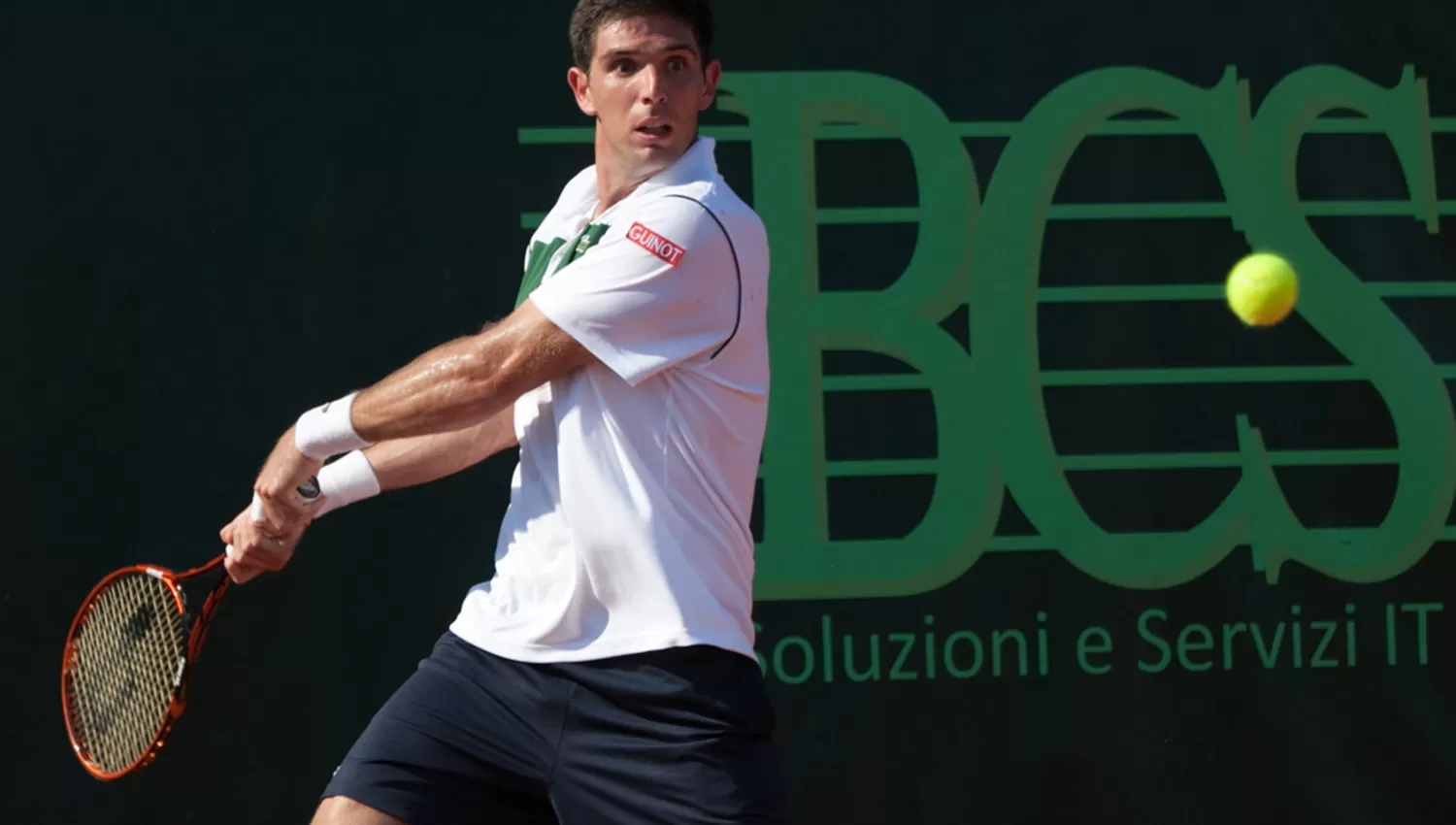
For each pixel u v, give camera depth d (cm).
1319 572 1309
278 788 1242
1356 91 1332
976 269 1311
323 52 1273
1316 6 1331
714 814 745
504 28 1289
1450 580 1316
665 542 750
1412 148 1334
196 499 1245
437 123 1280
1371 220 1331
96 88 1252
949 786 1276
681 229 749
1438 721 1303
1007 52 1323
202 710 1238
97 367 1243
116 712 978
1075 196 1320
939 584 1288
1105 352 1314
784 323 1297
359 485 905
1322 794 1293
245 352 1254
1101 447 1309
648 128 782
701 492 766
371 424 782
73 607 1228
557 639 769
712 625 757
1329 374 1323
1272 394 1319
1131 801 1284
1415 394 1323
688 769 749
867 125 1312
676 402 761
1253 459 1314
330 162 1270
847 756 1271
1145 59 1327
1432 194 1332
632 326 744
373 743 791
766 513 1282
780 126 1306
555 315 740
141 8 1259
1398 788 1298
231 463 1249
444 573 1263
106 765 981
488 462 1273
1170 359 1316
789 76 1309
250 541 875
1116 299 1317
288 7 1273
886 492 1292
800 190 1304
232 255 1258
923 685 1281
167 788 1234
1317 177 1330
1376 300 1326
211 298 1255
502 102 1286
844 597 1281
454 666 803
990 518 1296
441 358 762
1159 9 1327
